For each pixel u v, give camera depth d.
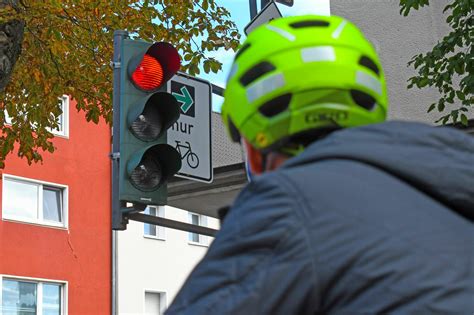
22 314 24.95
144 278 28.77
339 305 1.33
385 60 10.70
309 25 1.70
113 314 27.33
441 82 8.61
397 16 10.75
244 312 1.33
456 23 8.69
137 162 6.05
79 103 11.87
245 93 1.68
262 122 1.65
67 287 26.16
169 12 11.34
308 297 1.33
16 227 24.98
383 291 1.32
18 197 25.28
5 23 8.46
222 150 9.74
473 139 1.55
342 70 1.61
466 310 1.30
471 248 1.37
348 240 1.35
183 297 1.40
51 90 11.67
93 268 27.05
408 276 1.32
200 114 6.88
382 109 1.67
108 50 11.59
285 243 1.35
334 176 1.43
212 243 1.46
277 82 1.62
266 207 1.40
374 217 1.38
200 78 6.90
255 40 1.71
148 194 6.13
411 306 1.30
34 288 25.41
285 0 6.95
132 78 6.21
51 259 25.84
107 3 11.36
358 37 1.69
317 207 1.38
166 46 6.30
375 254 1.34
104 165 27.88
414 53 10.55
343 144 1.51
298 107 1.61
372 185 1.43
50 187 26.44
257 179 1.46
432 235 1.37
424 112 10.27
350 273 1.33
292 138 1.64
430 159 1.48
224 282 1.37
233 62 1.77
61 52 11.23
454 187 1.46
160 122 6.31
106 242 27.58
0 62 8.41
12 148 12.04
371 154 1.48
